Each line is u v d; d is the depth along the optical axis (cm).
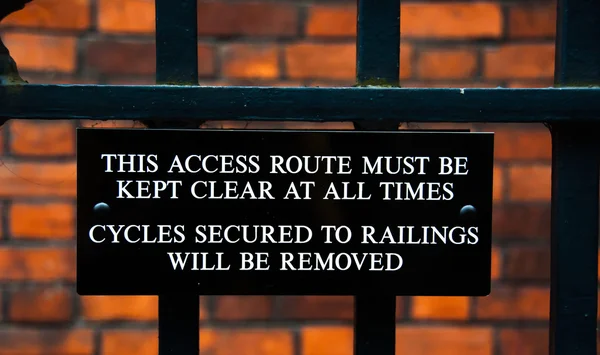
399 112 87
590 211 91
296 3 120
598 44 90
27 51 116
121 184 87
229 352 120
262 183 87
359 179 88
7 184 115
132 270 87
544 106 87
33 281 117
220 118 87
